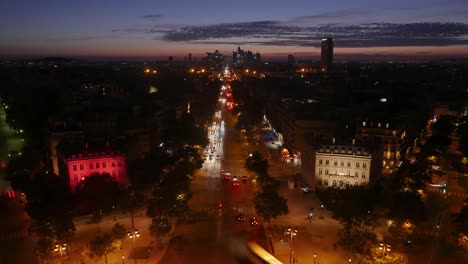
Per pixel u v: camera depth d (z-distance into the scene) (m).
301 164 199.75
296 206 159.38
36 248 113.81
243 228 140.62
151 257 121.50
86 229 140.25
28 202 149.12
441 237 132.00
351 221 122.19
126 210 142.00
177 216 141.88
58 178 156.00
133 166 184.00
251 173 199.50
